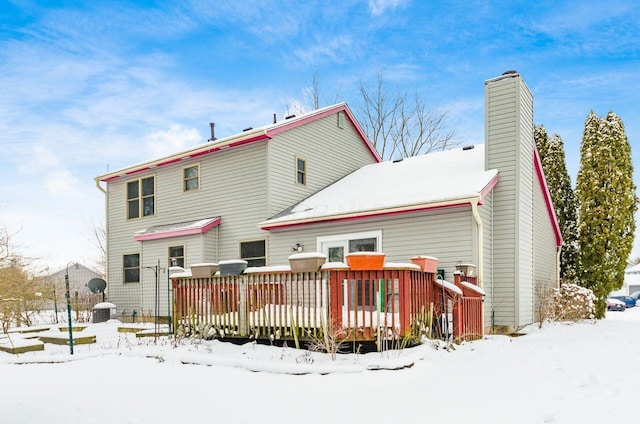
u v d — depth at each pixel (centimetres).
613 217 1551
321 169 1516
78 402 527
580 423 367
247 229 1359
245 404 491
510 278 1072
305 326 728
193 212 1492
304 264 712
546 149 1764
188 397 530
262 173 1336
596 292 1555
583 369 582
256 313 785
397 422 404
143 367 704
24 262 1472
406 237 1093
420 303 750
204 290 854
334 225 1201
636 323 1219
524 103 1170
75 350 891
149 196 1616
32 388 608
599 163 1580
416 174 1317
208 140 1786
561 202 1698
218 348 782
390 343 714
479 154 1322
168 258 1452
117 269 1672
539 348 775
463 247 1018
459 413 412
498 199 1112
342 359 666
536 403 430
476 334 877
